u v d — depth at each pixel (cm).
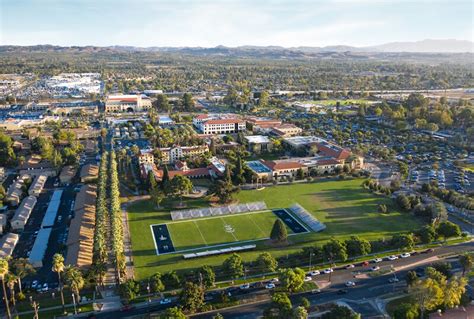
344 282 16950
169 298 15800
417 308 14212
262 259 17288
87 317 14700
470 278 17088
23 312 14962
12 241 19850
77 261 17512
